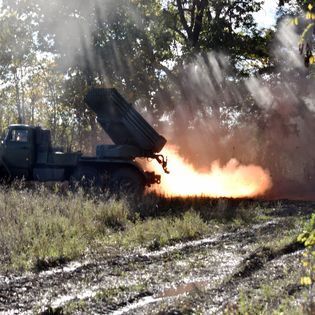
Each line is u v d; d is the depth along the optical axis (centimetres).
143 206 2105
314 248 1127
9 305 966
